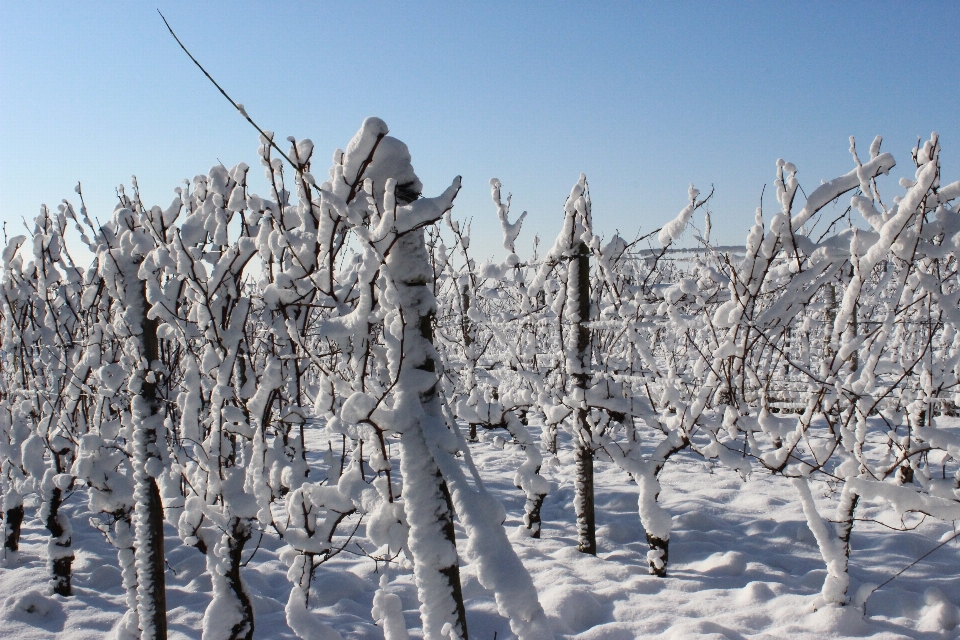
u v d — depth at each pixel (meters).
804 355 6.34
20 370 5.43
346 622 4.23
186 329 3.31
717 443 4.50
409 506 2.52
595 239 4.96
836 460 7.79
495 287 6.69
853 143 3.62
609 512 6.77
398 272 2.61
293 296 2.82
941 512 3.59
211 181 3.28
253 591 4.67
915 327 6.00
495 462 8.98
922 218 3.15
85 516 6.64
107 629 4.22
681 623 4.02
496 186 5.85
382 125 2.51
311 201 2.71
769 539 5.88
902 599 4.45
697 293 4.31
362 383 2.68
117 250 3.45
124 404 4.24
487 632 4.11
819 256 3.64
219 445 3.16
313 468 7.84
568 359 5.33
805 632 3.96
